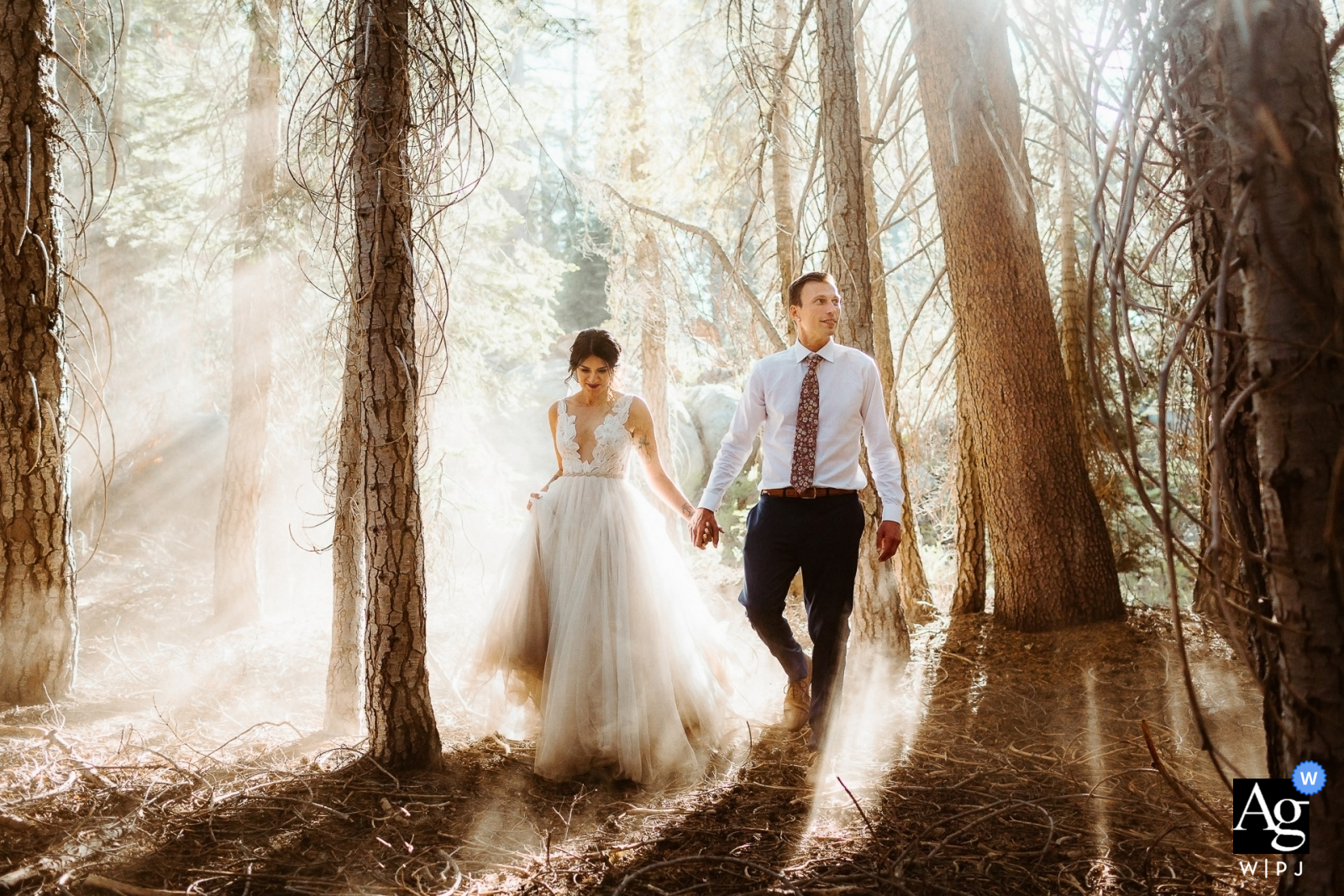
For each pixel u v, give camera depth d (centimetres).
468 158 346
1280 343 170
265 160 708
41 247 421
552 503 403
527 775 355
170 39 910
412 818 306
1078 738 389
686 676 391
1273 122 162
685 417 1400
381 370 341
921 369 816
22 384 418
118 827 283
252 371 706
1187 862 262
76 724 391
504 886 260
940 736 399
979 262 588
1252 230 175
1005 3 516
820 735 360
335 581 411
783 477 376
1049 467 584
